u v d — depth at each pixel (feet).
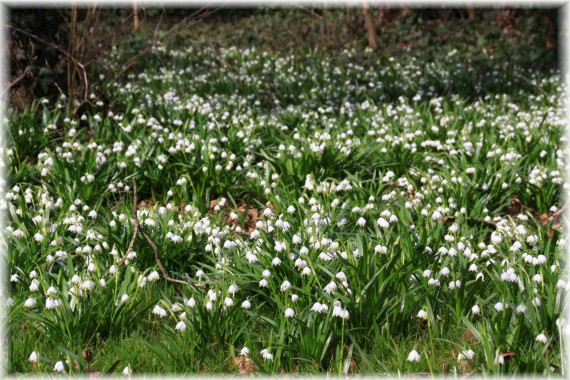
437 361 14.07
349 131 28.09
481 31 59.31
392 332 14.83
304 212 20.12
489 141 26.99
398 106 34.76
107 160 24.06
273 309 15.79
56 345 14.47
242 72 43.96
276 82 39.93
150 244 16.44
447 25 60.70
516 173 23.75
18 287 16.60
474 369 13.28
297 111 32.32
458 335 14.83
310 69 45.62
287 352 13.92
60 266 17.42
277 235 17.71
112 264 16.98
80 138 27.40
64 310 14.66
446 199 21.80
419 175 24.31
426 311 15.05
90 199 22.13
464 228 19.19
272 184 22.35
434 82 39.73
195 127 28.14
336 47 56.03
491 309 15.20
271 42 58.65
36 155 26.50
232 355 13.87
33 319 15.52
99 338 14.85
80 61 30.14
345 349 14.37
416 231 18.21
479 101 37.83
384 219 17.93
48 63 30.78
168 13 66.03
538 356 12.96
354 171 24.58
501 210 22.67
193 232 18.45
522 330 13.52
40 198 21.63
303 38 58.44
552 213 22.79
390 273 15.31
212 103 34.50
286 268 15.66
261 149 24.48
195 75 43.11
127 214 19.42
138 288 15.55
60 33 31.68
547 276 15.03
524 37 58.08
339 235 18.07
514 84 41.81
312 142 25.27
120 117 28.32
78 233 18.76
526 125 30.45
